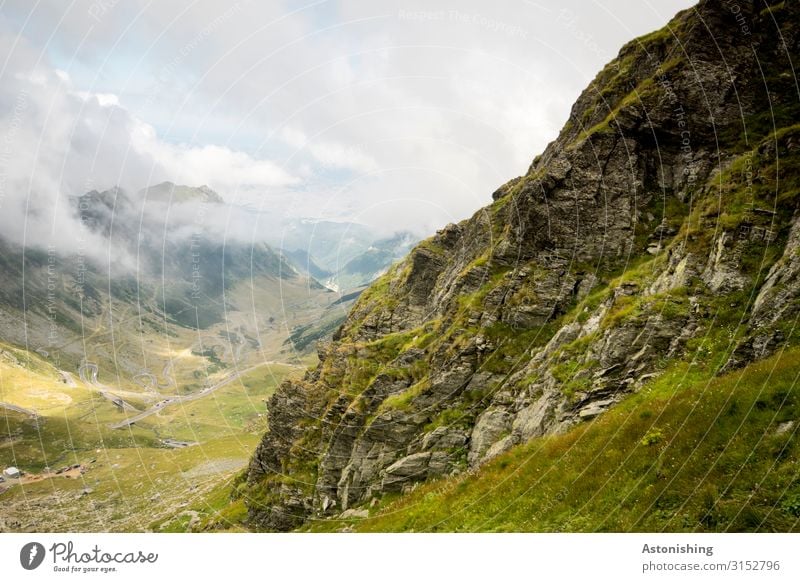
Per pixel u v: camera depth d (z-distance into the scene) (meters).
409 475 42.81
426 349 56.62
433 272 78.38
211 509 86.81
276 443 68.06
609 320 36.12
